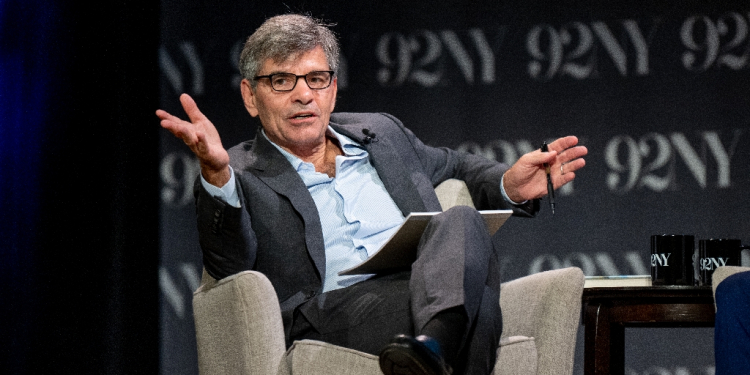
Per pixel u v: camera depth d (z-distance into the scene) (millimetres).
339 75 9070
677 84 8680
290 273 4746
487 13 8984
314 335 4375
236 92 9211
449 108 8961
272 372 4145
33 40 7762
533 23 8906
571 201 8734
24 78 7680
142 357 8711
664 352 8492
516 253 8750
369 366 3932
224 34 9258
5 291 7422
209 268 4645
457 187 5633
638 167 8672
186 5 9289
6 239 7477
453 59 8992
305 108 5098
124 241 8547
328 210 5012
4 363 7344
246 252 4543
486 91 8930
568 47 8859
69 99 8031
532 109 8859
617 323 4977
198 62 9234
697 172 8602
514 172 5203
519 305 4578
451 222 3896
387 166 5262
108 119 8414
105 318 8234
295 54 5102
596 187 8711
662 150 8656
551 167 5223
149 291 8875
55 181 7859
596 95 8781
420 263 3818
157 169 9078
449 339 3486
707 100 8625
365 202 5109
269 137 5344
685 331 8477
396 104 9016
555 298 4453
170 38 9258
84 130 8164
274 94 5125
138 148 8828
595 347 4980
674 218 8602
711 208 8562
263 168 5031
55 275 7781
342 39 9102
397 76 9031
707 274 5289
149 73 9047
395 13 9070
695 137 8625
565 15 8875
